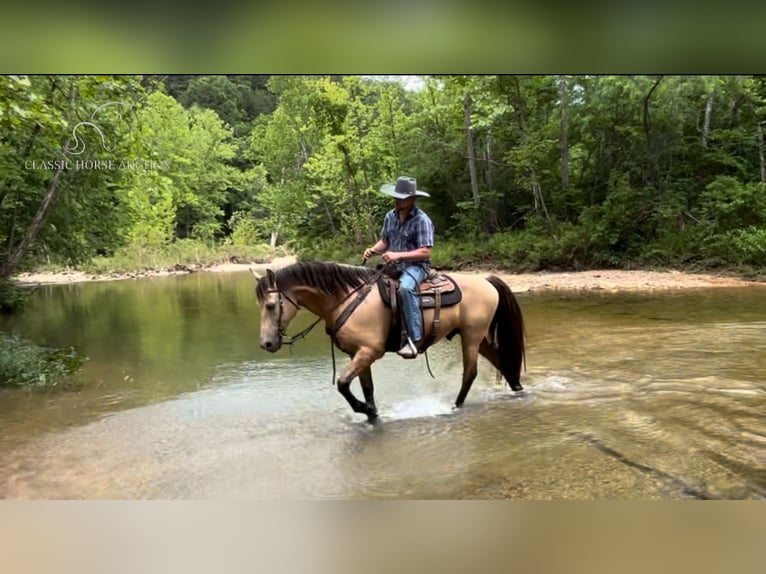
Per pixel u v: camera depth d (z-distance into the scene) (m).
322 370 6.95
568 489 3.33
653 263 17.94
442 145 25.38
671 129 20.11
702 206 18.97
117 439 4.56
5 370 6.47
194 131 44.44
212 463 3.99
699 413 4.69
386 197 27.64
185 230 45.97
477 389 5.94
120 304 14.27
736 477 3.44
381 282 5.04
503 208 24.94
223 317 11.62
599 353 7.11
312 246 30.92
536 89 22.78
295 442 4.39
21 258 12.60
